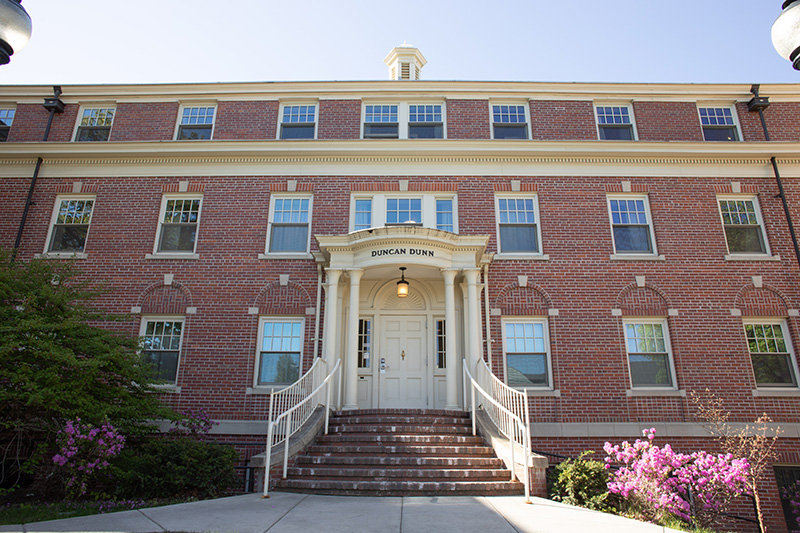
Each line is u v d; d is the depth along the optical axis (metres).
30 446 11.22
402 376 13.65
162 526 6.25
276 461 8.92
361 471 8.86
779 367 13.18
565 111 15.62
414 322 14.03
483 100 15.78
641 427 12.50
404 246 12.34
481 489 8.50
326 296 12.86
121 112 15.74
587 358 13.12
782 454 12.18
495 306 13.55
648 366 13.24
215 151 14.95
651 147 14.76
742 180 14.72
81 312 10.27
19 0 5.10
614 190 14.63
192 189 14.78
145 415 10.69
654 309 13.54
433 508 7.37
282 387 13.08
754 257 13.95
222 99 15.85
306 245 14.37
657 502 8.09
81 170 14.95
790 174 14.74
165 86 15.71
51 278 10.88
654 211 14.45
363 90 15.84
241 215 14.52
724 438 12.36
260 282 13.85
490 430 10.16
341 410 11.65
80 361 9.10
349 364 11.99
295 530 6.12
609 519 6.88
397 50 18.92
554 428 12.50
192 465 9.58
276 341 13.54
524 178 14.77
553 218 14.38
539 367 13.27
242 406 12.84
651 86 15.60
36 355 8.87
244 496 8.21
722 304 13.55
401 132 15.55
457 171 14.84
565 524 6.53
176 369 13.27
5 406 9.17
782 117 15.45
